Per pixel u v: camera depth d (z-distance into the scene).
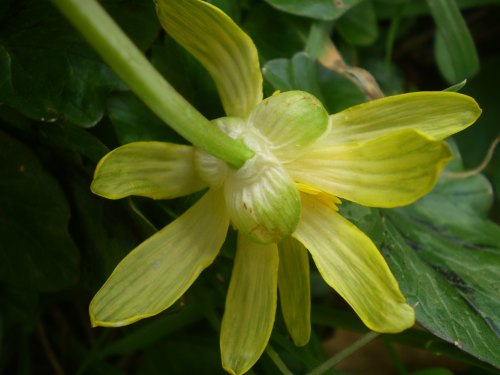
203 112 0.06
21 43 0.06
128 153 0.05
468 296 0.06
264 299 0.05
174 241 0.05
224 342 0.05
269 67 0.07
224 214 0.05
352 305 0.05
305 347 0.07
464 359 0.06
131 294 0.05
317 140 0.05
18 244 0.07
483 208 0.08
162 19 0.05
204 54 0.05
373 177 0.05
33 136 0.06
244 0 0.07
